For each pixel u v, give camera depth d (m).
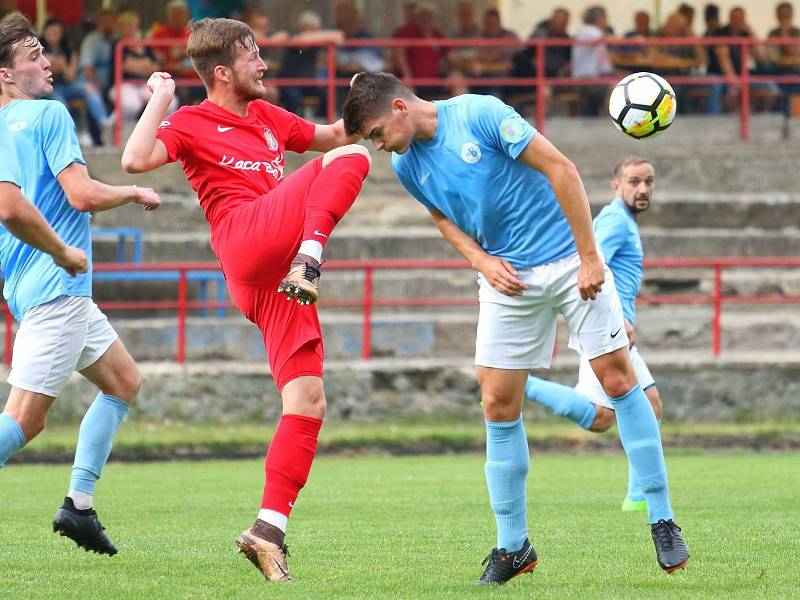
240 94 15.22
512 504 14.78
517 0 62.38
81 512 15.84
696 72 57.53
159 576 15.02
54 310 15.38
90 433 15.98
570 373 40.12
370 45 53.62
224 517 21.28
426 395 40.09
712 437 37.75
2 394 38.12
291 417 14.63
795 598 13.48
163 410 38.78
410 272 47.66
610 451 36.31
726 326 44.50
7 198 13.73
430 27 56.06
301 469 14.61
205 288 45.22
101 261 46.72
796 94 57.00
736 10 57.88
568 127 55.50
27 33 15.85
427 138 14.48
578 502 23.45
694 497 23.75
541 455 35.50
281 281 14.73
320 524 20.30
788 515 20.97
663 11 62.62
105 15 54.75
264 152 15.30
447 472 30.14
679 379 40.34
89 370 16.19
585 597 13.56
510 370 14.76
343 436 36.72
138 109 53.56
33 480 28.30
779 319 45.16
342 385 39.72
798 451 36.28
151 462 33.94
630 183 22.59
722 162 53.34
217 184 15.01
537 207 14.48
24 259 15.45
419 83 53.72
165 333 42.00
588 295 14.24
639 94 17.38
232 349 42.22
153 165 14.59
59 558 16.48
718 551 16.95
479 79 54.06
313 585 14.34
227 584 14.41
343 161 14.64
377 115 14.17
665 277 47.78
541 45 53.72
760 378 40.50
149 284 46.19
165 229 49.31
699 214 50.69
